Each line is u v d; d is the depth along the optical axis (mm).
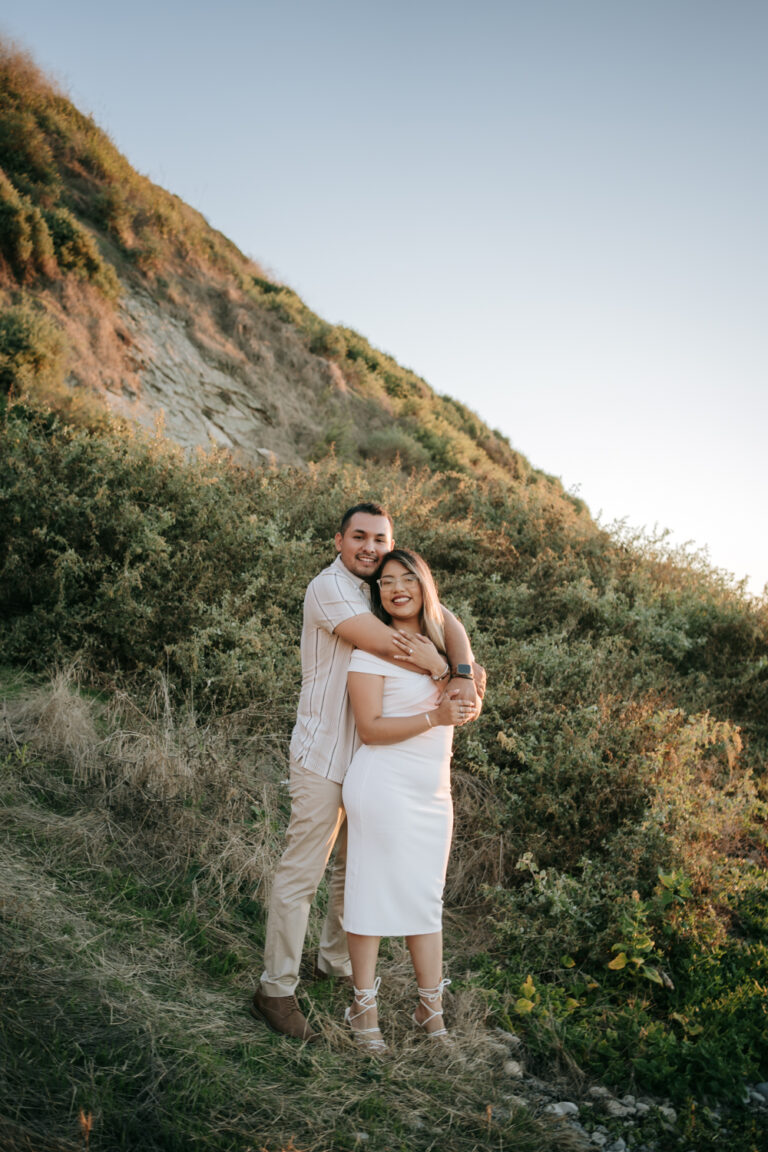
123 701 4738
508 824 4309
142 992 2811
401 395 20312
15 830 3580
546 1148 2527
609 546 8586
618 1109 2783
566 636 6559
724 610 7625
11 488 5656
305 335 18516
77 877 3414
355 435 15852
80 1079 2334
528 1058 3018
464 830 4395
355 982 2889
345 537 3084
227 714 4879
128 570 5434
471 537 7531
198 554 5801
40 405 8539
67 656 5172
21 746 4199
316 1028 2904
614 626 7016
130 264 15727
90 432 9125
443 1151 2432
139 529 5754
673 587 8141
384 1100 2588
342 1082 2629
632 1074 2928
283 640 5461
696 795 4402
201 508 6293
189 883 3576
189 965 3082
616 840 3973
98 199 15945
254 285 19750
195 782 4117
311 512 7328
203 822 3926
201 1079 2465
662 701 5539
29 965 2746
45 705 4461
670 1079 2902
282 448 14078
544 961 3562
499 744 4758
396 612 3029
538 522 8586
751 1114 2822
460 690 2869
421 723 2846
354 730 2957
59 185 15391
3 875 3229
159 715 4777
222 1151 2227
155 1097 2344
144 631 5188
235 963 3188
